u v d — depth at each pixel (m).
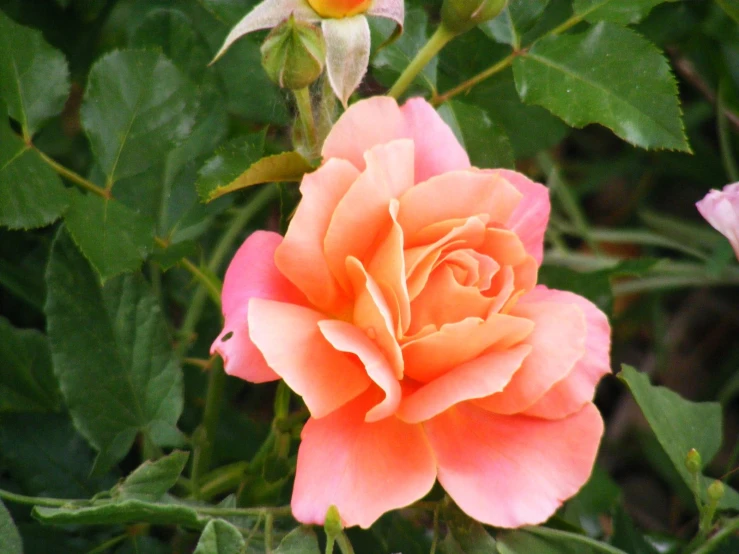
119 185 0.64
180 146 0.64
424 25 0.64
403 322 0.54
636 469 0.79
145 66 0.61
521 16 0.63
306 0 0.57
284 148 0.71
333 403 0.55
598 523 0.67
